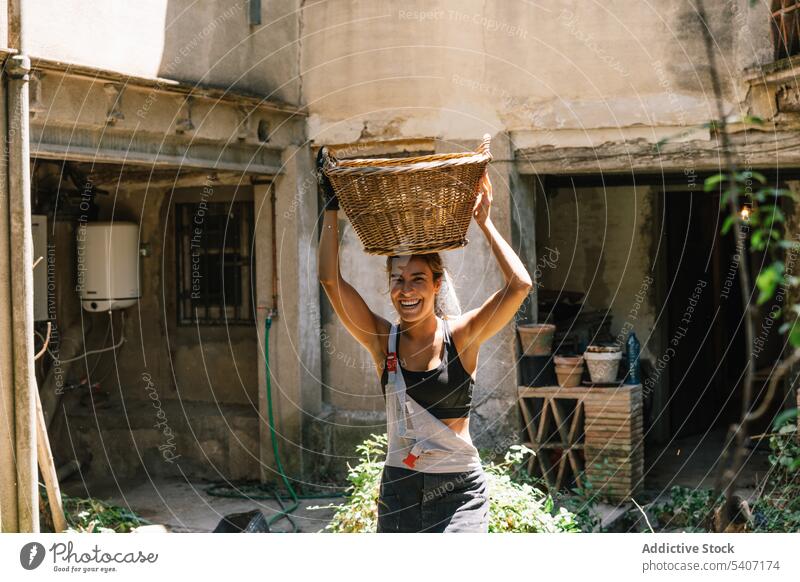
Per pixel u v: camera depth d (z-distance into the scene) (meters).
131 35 6.14
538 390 7.22
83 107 5.76
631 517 6.67
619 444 7.05
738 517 5.78
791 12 6.14
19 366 4.80
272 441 7.89
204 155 6.93
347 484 7.89
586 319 8.88
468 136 7.32
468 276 7.35
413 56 7.44
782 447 6.40
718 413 9.73
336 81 7.68
